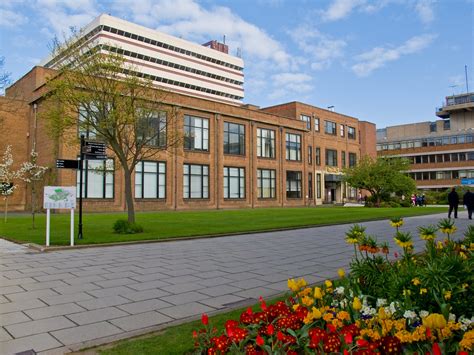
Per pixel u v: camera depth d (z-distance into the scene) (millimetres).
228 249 11266
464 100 77750
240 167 39125
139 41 86625
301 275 7680
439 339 2771
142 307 5559
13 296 6184
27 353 3949
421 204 47562
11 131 31109
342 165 56000
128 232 14531
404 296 3449
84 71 15102
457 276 3334
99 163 27500
